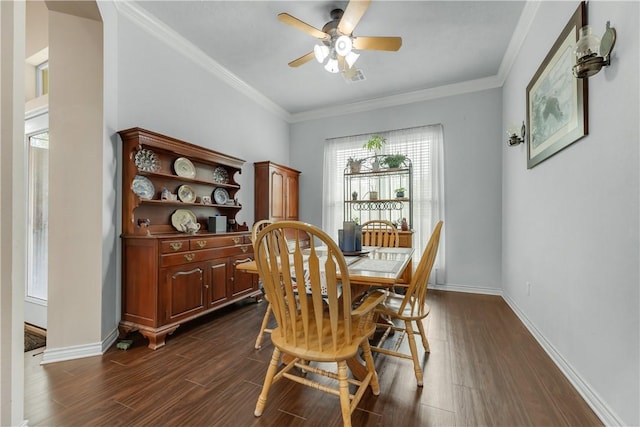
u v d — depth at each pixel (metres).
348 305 1.21
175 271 2.29
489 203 3.70
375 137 4.00
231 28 2.71
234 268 2.93
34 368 1.83
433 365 1.88
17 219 1.19
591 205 1.51
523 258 2.69
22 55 1.22
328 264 1.17
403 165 4.06
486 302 3.31
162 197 2.58
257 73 3.55
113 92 2.25
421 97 4.05
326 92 4.08
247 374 1.78
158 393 1.57
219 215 3.34
